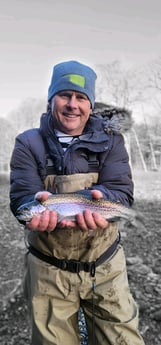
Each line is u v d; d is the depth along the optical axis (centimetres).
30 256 92
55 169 85
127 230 202
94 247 86
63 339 88
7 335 138
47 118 88
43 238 86
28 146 86
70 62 89
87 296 90
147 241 193
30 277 91
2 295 160
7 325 143
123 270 92
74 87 85
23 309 152
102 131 88
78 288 88
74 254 86
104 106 109
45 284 88
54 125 88
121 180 86
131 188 89
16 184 84
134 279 164
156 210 213
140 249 188
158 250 183
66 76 86
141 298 151
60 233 84
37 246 88
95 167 86
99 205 79
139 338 88
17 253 192
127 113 109
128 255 184
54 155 84
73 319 94
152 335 133
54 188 85
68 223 77
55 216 74
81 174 85
